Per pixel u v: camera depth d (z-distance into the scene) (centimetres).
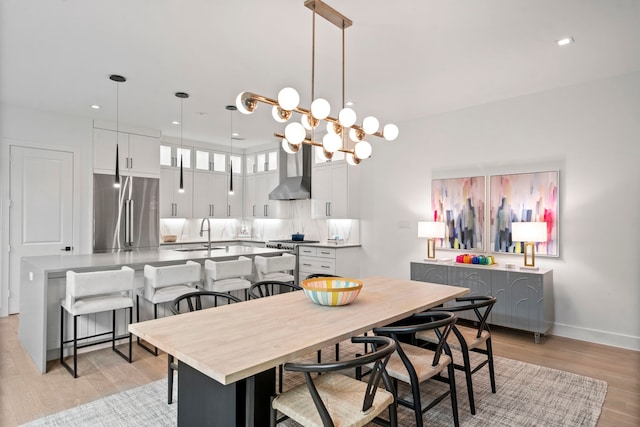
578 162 391
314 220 673
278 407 171
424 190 514
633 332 361
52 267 320
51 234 501
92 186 533
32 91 419
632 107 361
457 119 482
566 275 399
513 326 395
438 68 351
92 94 429
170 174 657
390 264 552
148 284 341
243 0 244
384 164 561
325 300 236
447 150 491
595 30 280
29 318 342
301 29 281
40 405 254
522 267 401
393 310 234
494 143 450
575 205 393
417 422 198
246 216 770
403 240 536
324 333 188
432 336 262
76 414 243
